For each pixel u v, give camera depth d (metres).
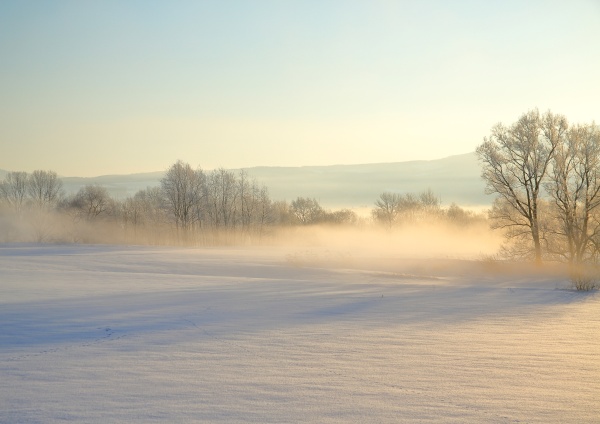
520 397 9.66
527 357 13.15
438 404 9.23
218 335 16.19
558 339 15.80
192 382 10.66
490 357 13.17
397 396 9.71
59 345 14.48
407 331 17.20
